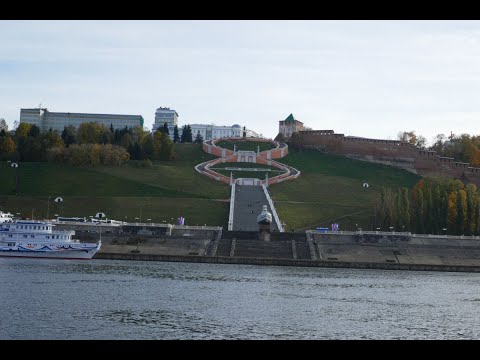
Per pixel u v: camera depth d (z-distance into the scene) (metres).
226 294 144.62
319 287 162.00
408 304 141.25
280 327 113.81
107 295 136.62
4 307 119.06
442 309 136.88
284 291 152.62
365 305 138.12
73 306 123.44
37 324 108.25
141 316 117.81
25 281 149.75
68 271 173.62
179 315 120.19
